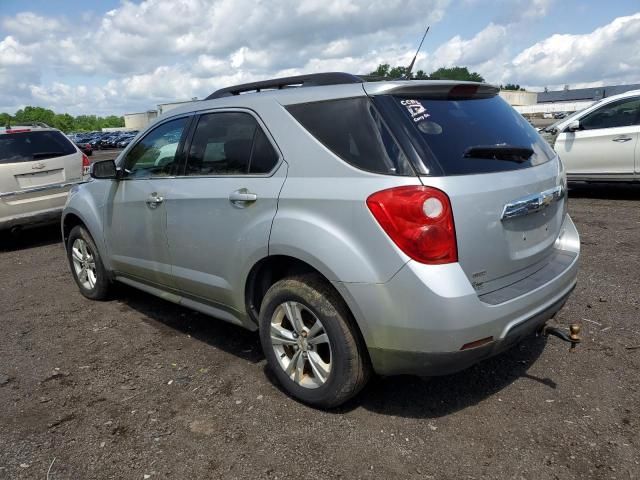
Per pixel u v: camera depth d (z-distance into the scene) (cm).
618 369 330
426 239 242
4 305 523
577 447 259
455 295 242
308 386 300
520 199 275
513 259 276
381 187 253
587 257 561
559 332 301
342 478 246
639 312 411
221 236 333
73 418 307
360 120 274
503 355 357
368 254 255
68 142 830
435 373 257
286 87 340
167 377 351
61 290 563
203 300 371
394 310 250
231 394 324
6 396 337
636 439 263
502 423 282
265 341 318
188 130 374
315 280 287
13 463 268
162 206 381
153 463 264
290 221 284
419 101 279
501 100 331
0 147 754
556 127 954
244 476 251
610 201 859
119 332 434
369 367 282
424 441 270
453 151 264
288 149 298
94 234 477
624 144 836
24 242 849
